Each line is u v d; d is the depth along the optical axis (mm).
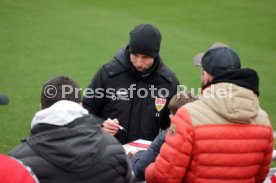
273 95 20406
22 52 24359
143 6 35469
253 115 6465
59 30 28641
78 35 28016
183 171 6449
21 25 28844
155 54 9023
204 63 6914
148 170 6820
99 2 35750
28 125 16391
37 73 21703
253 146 6617
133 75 9336
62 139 5918
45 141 5895
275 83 22016
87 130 6090
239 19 33375
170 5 36125
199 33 30016
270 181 8211
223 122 6461
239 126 6535
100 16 32312
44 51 24828
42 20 30266
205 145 6379
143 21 31875
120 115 9469
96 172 6082
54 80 6379
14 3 33281
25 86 20016
